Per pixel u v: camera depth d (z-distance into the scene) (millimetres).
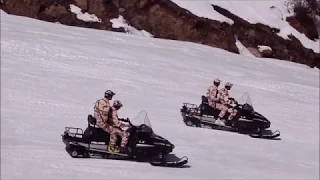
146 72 23234
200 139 14414
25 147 10891
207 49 33875
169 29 37625
